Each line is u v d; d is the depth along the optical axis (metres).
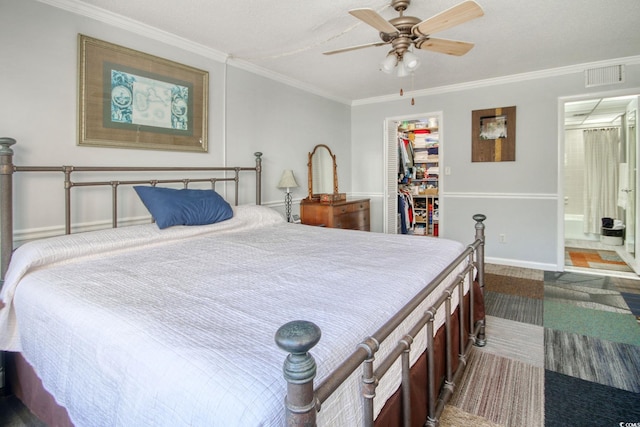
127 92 2.45
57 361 1.20
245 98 3.40
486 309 2.89
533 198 4.01
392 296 1.30
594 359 2.09
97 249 1.85
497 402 1.71
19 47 1.97
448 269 1.67
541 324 2.59
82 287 1.38
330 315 1.11
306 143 4.25
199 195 2.56
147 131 2.58
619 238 5.32
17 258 1.67
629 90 3.43
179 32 2.66
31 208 2.04
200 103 2.95
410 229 5.77
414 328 1.28
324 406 0.83
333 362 0.88
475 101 4.24
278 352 0.88
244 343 0.92
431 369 1.40
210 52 3.00
